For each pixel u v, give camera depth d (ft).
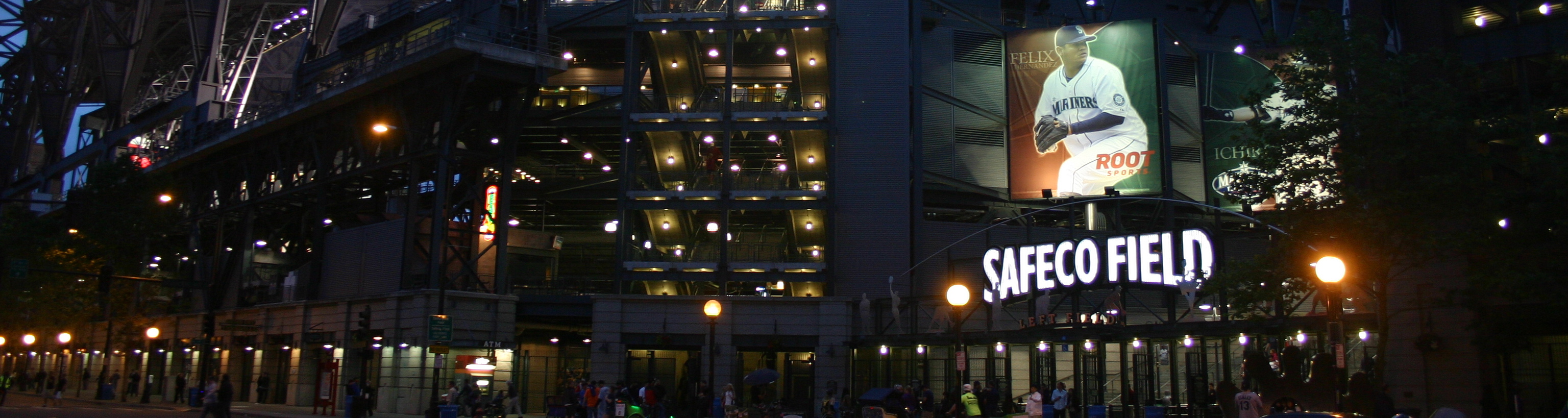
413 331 176.65
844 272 184.85
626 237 184.14
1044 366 169.58
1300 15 231.09
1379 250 86.99
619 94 208.74
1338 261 70.54
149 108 273.95
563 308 188.55
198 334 231.71
